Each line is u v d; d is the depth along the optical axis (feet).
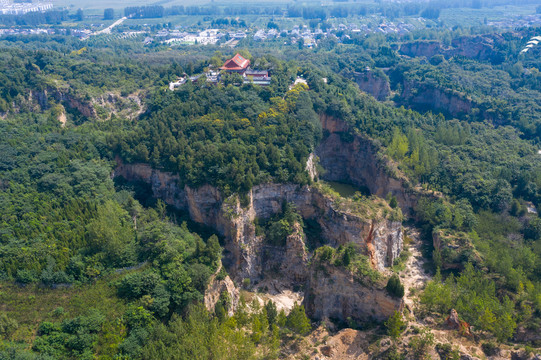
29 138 548.72
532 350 335.06
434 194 562.66
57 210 451.94
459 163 597.93
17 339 311.06
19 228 420.77
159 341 313.53
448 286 397.39
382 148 618.85
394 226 484.74
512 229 503.20
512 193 558.15
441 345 336.29
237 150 497.87
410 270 486.38
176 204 517.14
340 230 481.05
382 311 370.12
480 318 360.28
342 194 625.41
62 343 311.88
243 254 471.21
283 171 503.20
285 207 504.84
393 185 584.81
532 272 436.35
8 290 354.74
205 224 497.46
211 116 573.33
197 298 367.86
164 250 395.96
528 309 373.61
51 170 499.51
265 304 415.03
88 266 375.66
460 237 492.13
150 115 640.99
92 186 488.44
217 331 327.26
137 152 530.27
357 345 347.56
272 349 329.31
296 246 478.18
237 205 466.29
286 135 560.61
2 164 490.49
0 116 616.39
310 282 401.90
